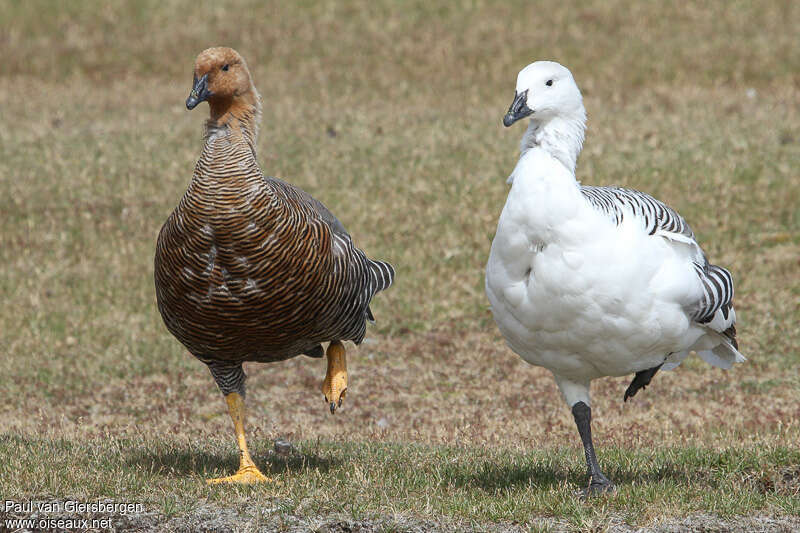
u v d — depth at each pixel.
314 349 10.23
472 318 16.50
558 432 12.13
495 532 7.84
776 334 15.36
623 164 21.05
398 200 19.95
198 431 12.27
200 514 8.12
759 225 18.66
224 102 8.60
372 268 10.07
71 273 17.62
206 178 8.18
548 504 8.29
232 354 8.91
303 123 24.33
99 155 22.30
